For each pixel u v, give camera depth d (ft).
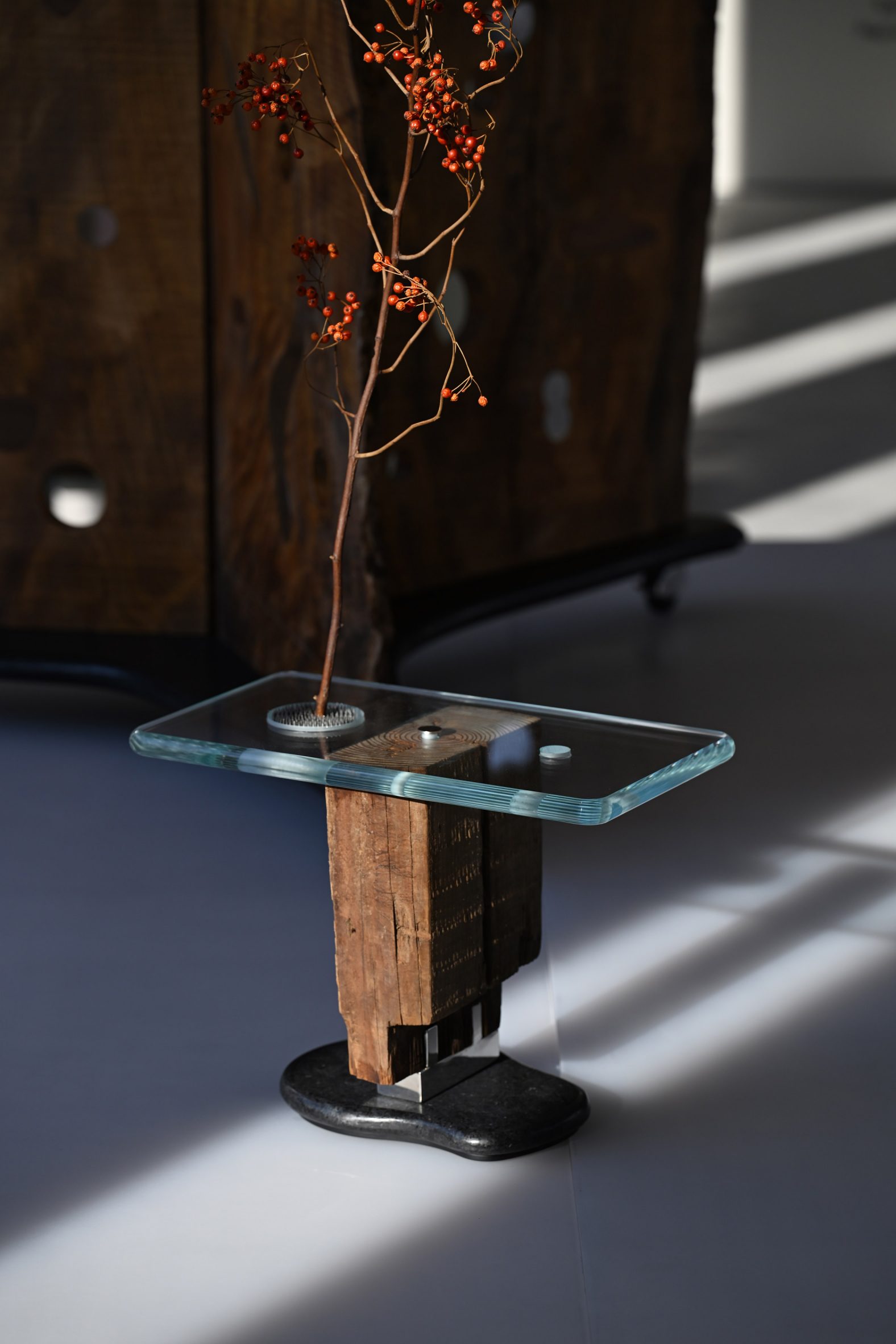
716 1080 7.92
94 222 13.38
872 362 26.94
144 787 11.92
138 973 9.13
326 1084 7.61
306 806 11.57
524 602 13.48
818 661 14.56
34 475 12.85
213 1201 7.00
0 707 13.70
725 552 16.70
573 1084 7.63
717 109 46.65
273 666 11.62
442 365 13.12
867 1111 7.66
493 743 6.73
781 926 9.57
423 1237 6.74
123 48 11.85
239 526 12.15
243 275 11.35
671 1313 6.28
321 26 9.47
